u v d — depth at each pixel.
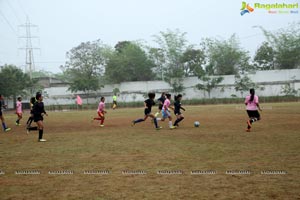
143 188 5.82
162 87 53.84
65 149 10.25
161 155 8.77
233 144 10.21
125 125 18.09
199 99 49.06
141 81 54.47
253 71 50.22
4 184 6.32
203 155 8.59
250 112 13.38
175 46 53.72
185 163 7.71
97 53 55.06
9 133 15.99
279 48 52.19
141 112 31.20
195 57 53.62
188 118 21.09
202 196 5.27
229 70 53.12
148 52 55.81
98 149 10.05
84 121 22.34
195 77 52.75
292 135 11.84
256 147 9.55
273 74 49.50
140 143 11.03
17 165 8.03
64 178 6.67
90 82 51.75
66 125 19.47
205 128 15.04
